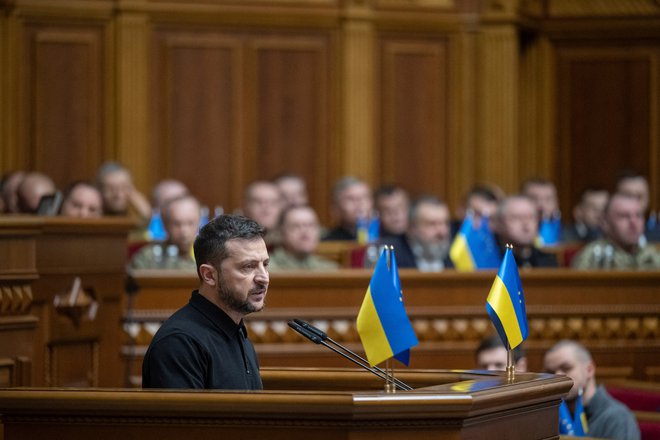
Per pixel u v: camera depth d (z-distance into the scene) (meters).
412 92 27.08
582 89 28.23
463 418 7.01
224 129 26.31
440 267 18.55
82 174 25.66
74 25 25.69
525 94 28.27
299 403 6.85
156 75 26.02
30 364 11.55
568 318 16.30
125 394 7.09
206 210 25.47
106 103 25.78
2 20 25.30
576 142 28.20
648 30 28.03
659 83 28.09
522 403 7.71
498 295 8.75
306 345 15.53
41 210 14.12
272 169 26.50
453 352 15.89
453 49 27.23
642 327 16.36
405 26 27.00
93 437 7.20
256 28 26.42
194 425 7.05
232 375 8.34
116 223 13.10
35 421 7.28
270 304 15.59
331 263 18.09
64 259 12.51
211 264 8.39
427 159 27.12
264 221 20.86
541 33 28.25
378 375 8.38
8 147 25.33
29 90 25.47
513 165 27.31
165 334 8.24
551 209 23.83
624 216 18.31
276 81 26.50
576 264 18.48
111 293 13.28
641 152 28.16
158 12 25.97
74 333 12.62
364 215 21.61
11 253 11.41
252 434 6.97
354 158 26.62
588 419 12.92
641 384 14.98
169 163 26.08
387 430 6.92
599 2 28.16
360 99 26.69
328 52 26.70
